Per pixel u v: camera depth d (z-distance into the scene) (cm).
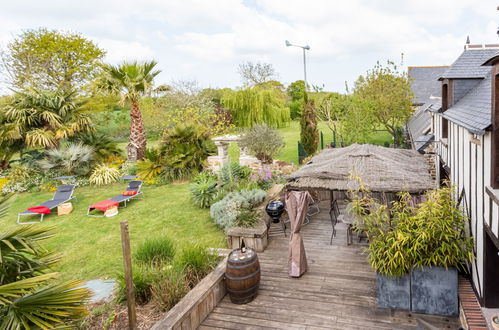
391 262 507
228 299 583
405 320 499
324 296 571
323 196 1160
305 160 1468
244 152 1515
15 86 2420
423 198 636
